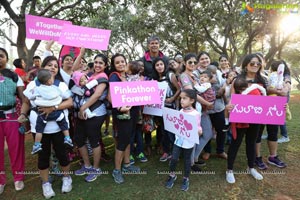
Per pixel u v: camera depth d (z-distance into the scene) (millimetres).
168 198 2939
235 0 10414
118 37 15727
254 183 3219
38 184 3352
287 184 3176
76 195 3029
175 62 4207
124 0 7625
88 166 3555
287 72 4027
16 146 3156
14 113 3137
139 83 3225
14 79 3113
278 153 4078
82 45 3471
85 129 3367
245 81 3152
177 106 3660
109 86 3176
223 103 3896
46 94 2748
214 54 18266
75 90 3230
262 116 3059
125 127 3209
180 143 3078
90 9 6953
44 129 2824
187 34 11414
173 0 11297
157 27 12891
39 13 7059
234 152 3236
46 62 3010
